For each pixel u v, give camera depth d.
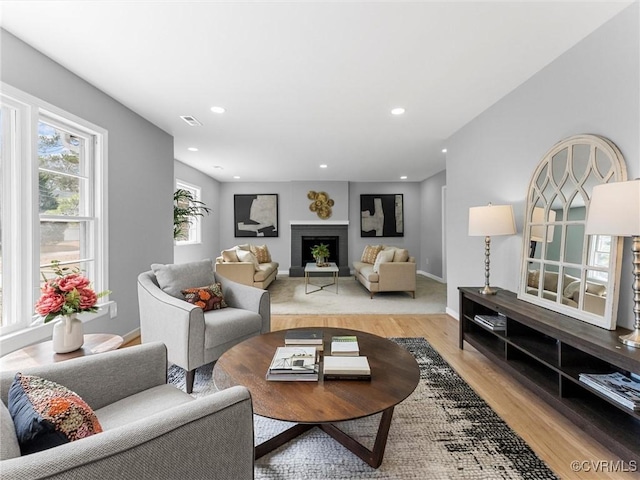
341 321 3.70
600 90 1.87
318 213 7.45
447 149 4.01
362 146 4.44
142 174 3.27
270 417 1.12
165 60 2.20
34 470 0.58
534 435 1.62
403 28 1.87
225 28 1.86
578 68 2.02
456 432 1.63
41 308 1.52
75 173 2.51
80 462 0.62
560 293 2.10
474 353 2.73
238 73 2.38
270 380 1.39
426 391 2.07
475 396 2.00
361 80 2.50
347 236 7.53
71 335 1.58
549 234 2.23
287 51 2.10
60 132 2.38
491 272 3.03
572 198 2.04
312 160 5.32
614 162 1.75
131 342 2.95
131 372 1.27
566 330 1.70
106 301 2.72
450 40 1.98
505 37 1.96
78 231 2.54
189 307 2.05
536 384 1.89
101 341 1.74
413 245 7.75
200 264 2.72
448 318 3.83
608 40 1.81
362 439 1.58
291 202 7.47
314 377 1.39
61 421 0.77
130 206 3.06
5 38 1.87
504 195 2.82
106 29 1.86
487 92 2.72
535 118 2.42
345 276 7.33
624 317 1.75
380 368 1.52
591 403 1.66
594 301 1.84
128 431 0.71
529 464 1.41
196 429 0.80
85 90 2.48
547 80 2.29
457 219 3.71
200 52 2.11
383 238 7.72
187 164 5.66
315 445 1.53
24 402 0.82
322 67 2.30
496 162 2.93
